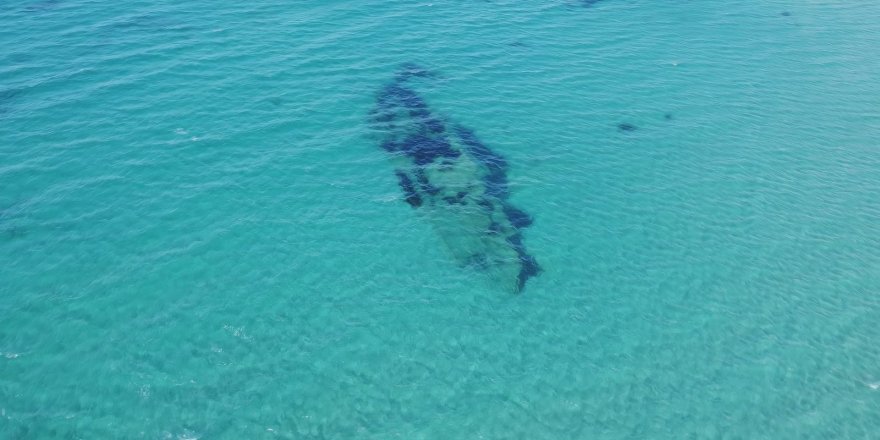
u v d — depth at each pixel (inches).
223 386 1082.7
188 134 1673.2
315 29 2289.6
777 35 2598.4
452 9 2581.2
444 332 1211.9
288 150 1659.7
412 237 1433.3
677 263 1406.3
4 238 1323.8
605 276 1363.2
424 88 1991.9
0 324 1149.7
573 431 1047.6
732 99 2075.5
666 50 2385.6
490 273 1354.6
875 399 1127.0
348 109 1847.9
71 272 1267.2
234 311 1221.1
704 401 1107.9
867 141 1891.0
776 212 1577.3
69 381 1067.3
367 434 1026.7
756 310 1298.0
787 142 1865.2
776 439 1052.5
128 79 1868.8
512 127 1845.5
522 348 1189.1
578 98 2014.0
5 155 1537.9
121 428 1004.6
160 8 2343.8
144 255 1318.9
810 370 1173.1
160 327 1175.6
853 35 2635.3
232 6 2407.7
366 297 1277.1
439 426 1044.5
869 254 1457.9
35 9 2266.2
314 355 1149.1
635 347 1202.6
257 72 1974.7
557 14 2640.3
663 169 1713.8
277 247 1374.3
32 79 1825.8
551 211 1542.8
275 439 1012.5
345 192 1545.3
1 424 994.1
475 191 1585.9
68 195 1448.1
